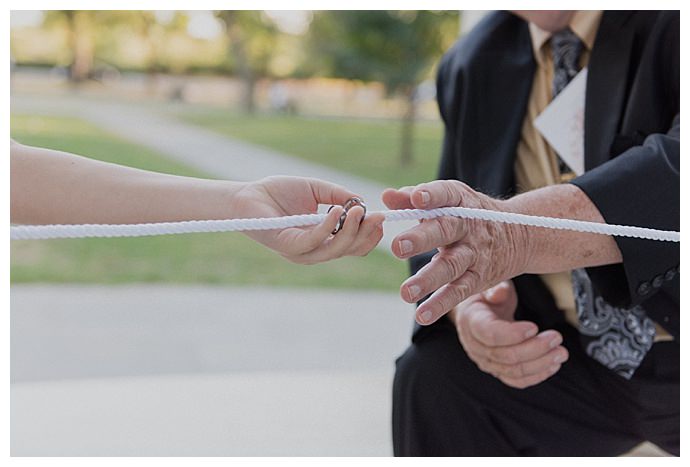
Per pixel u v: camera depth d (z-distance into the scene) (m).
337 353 3.32
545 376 1.45
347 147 11.88
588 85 1.48
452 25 9.58
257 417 2.59
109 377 2.97
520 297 1.61
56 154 1.16
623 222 1.21
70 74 28.22
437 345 1.57
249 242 5.84
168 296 4.17
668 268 1.24
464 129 1.62
